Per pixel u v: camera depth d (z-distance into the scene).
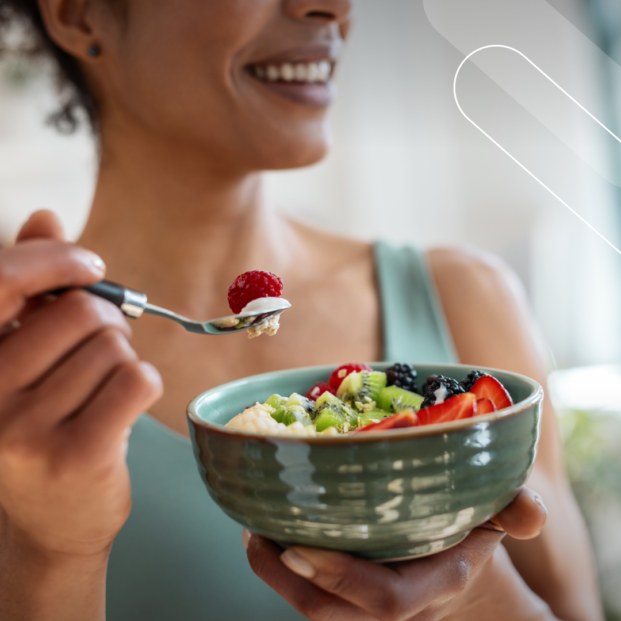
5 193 3.74
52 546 0.59
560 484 1.28
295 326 1.25
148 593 1.01
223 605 1.01
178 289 1.21
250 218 1.23
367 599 0.55
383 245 1.43
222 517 1.07
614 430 2.54
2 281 0.45
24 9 1.24
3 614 0.65
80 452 0.50
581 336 3.99
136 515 1.04
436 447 0.50
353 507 0.51
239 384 0.74
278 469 0.52
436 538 0.55
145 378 0.49
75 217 3.91
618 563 2.22
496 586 0.90
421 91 4.52
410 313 1.32
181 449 1.08
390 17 4.45
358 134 4.52
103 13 1.06
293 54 1.02
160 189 1.17
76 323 0.49
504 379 0.69
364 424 0.67
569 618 1.15
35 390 0.50
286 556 0.56
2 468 0.52
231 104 1.01
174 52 0.98
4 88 3.28
